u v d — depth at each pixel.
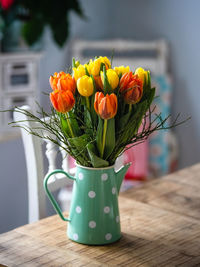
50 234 1.24
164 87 3.24
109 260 1.11
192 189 1.60
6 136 2.77
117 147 1.14
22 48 2.83
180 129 3.40
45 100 3.29
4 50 2.79
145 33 3.47
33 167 1.49
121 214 1.37
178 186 1.62
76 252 1.14
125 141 1.14
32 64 2.88
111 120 1.07
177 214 1.38
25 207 3.18
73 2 2.74
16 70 2.81
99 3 3.54
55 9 2.67
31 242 1.19
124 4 3.52
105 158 1.14
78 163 1.17
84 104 1.11
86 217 1.17
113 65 3.38
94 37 3.58
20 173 3.10
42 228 1.27
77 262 1.10
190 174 1.75
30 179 1.51
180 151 3.43
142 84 1.08
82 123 1.14
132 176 3.17
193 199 1.51
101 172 1.15
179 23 3.31
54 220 1.33
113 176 1.18
